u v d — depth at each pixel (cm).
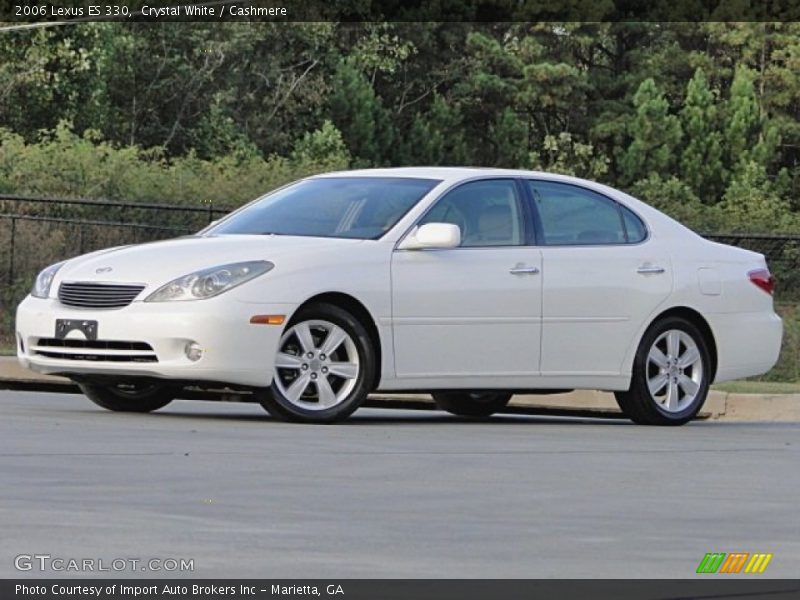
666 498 1546
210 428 2094
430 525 1329
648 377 2502
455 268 2328
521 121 12525
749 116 12000
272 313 2197
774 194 11419
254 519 1325
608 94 12850
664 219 2572
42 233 5056
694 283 2544
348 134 11262
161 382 2239
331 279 2241
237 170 6756
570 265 2427
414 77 12375
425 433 2141
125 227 5197
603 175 12456
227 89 10750
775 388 3369
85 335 2212
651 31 12912
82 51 9075
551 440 2105
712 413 3062
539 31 12838
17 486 1469
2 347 4484
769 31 12950
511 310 2366
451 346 2322
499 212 2408
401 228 2319
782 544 1290
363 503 1441
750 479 1727
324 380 2250
